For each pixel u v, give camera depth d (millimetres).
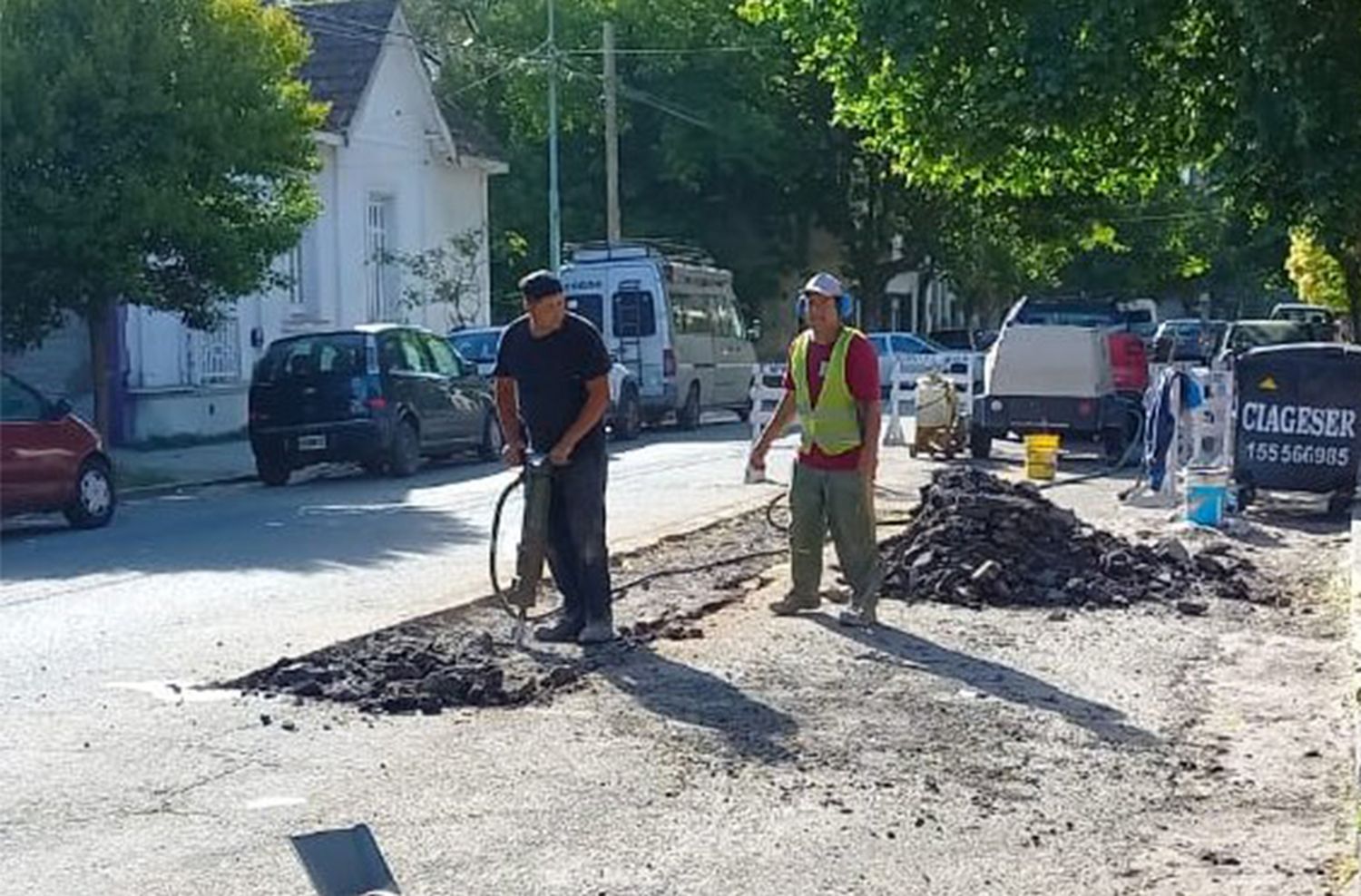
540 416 11000
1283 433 18609
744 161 52500
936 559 12859
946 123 13148
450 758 8359
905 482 21625
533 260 53344
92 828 7301
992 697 9680
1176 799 7867
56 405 18516
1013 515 13227
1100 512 18656
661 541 15922
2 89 22266
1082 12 11836
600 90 51062
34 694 9766
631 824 7387
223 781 7977
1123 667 10531
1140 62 11930
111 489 19234
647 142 53438
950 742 8742
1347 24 10461
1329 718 9359
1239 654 11031
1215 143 12367
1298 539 16734
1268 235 11445
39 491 18000
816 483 11680
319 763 8273
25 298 23344
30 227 22438
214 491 23797
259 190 24578
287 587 13914
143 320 31578
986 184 14930
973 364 27609
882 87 13859
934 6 12664
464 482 23656
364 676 10023
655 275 32906
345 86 37594
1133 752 8633
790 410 12219
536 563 11086
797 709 9336
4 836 7195
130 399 31094
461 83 53688
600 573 11016
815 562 11883
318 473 26094
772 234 56156
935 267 57312
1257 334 33938
